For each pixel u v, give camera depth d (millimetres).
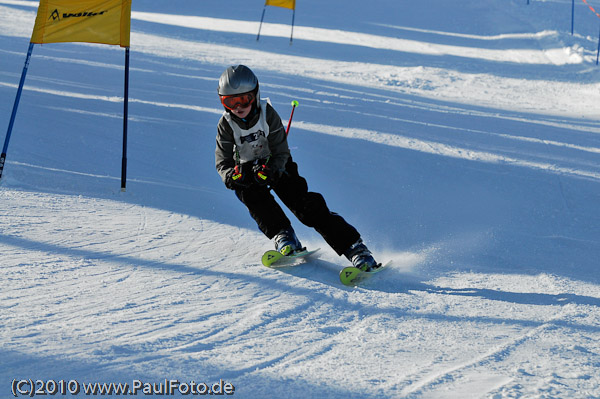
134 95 19047
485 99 26016
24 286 5477
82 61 24516
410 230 9180
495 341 4953
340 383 3961
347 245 6871
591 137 18969
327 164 13109
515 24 44781
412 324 5355
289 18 44094
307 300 5891
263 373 4062
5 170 10070
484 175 13234
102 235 7477
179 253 7121
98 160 11883
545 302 6172
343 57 33344
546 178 13289
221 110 18062
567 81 30906
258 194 7160
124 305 5234
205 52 31062
